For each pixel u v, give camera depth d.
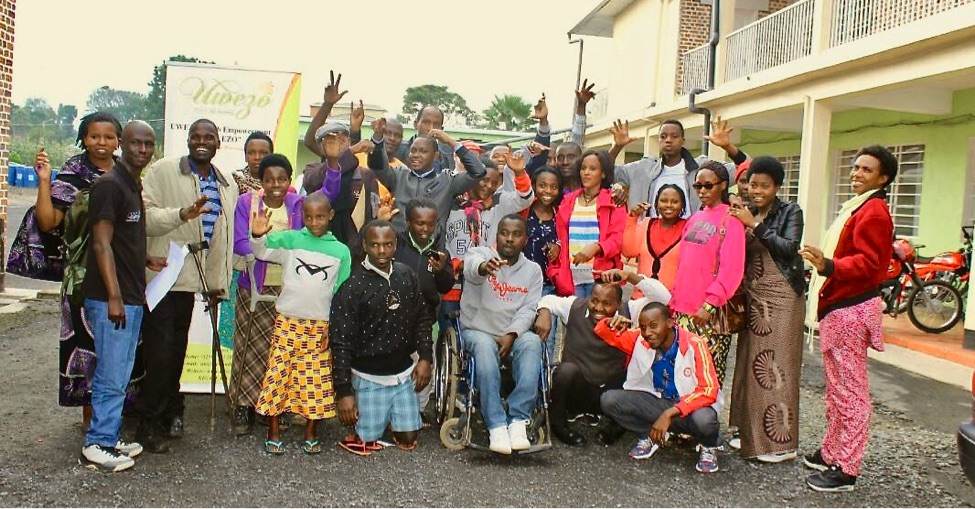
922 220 11.04
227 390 5.18
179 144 5.81
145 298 4.34
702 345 4.61
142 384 4.81
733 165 6.09
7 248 14.46
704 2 14.38
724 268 4.59
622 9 19.36
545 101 6.77
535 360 4.77
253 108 5.87
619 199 5.63
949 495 4.40
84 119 4.59
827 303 4.41
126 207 4.15
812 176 10.20
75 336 4.51
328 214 4.75
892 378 7.32
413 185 5.84
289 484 4.19
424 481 4.30
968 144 10.13
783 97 10.93
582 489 4.28
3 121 9.64
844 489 4.35
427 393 5.37
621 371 5.05
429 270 5.03
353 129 5.95
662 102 16.47
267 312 4.96
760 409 4.74
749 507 4.11
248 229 4.99
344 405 4.56
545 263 5.61
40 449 4.56
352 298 4.59
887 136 11.73
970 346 8.05
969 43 7.55
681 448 5.02
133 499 3.89
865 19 9.42
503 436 4.56
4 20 9.28
